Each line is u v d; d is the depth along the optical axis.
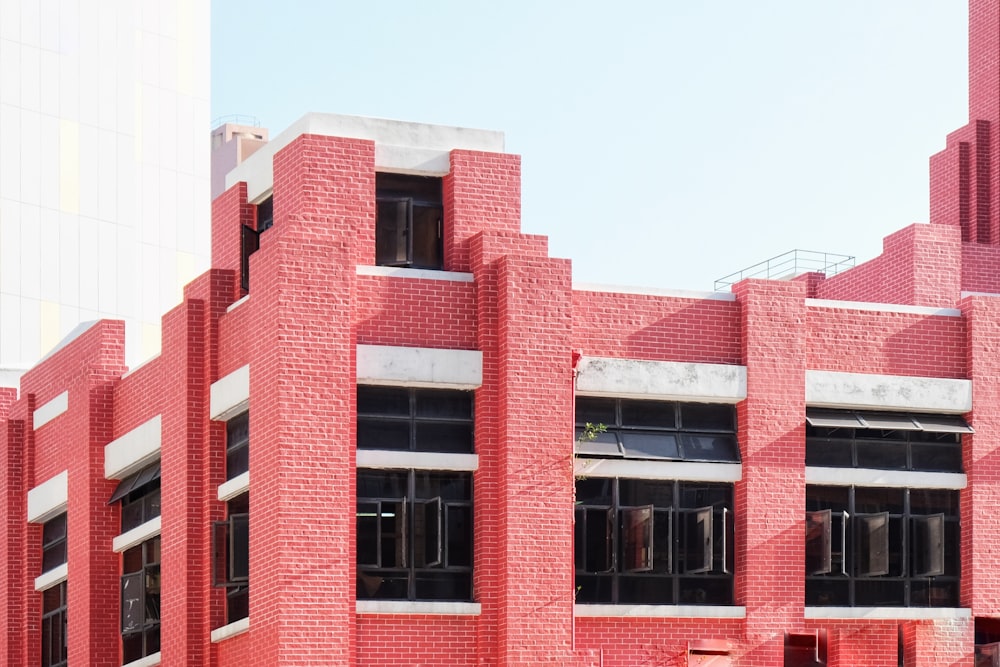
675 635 36.84
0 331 69.19
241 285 38.44
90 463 42.97
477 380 35.72
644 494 37.19
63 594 45.66
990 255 48.19
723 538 37.50
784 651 37.25
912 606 38.72
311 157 36.06
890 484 38.72
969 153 49.56
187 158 78.81
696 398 37.47
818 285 50.25
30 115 71.25
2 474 48.22
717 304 38.06
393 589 35.00
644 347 37.38
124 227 73.88
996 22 49.50
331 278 34.59
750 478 37.34
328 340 34.41
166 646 38.72
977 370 39.44
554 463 35.50
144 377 41.38
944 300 45.78
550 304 35.94
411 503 35.28
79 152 72.75
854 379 38.59
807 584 38.19
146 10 78.31
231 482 36.81
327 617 33.69
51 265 71.06
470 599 35.38
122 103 74.56
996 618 38.94
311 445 34.03
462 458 35.50
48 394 47.88
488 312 35.91
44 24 72.25
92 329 44.72
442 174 37.41
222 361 38.00
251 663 34.81
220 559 36.72
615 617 36.50
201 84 80.06
